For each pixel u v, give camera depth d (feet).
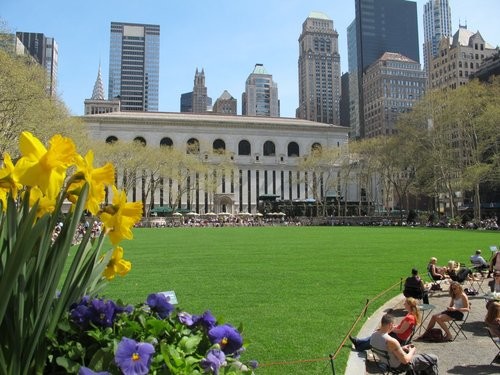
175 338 12.67
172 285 47.93
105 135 339.77
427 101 201.05
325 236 132.98
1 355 10.46
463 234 141.08
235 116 397.39
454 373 26.11
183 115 376.27
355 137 646.33
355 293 44.32
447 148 203.31
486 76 318.04
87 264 12.80
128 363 10.32
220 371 11.73
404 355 23.61
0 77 99.04
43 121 119.14
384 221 251.39
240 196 359.46
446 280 52.54
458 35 419.33
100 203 14.35
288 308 37.88
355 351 27.73
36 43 471.62
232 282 49.98
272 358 26.04
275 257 74.90
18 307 10.71
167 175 260.62
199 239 119.85
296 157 372.58
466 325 37.09
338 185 296.30
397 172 269.23
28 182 10.76
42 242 11.26
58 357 11.32
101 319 12.70
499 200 283.18
